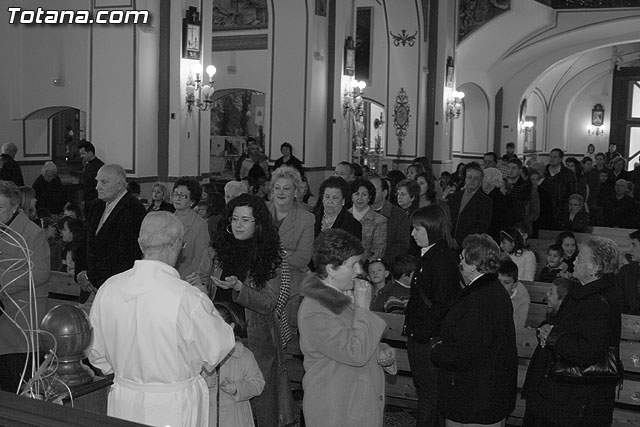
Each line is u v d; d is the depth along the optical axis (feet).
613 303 12.15
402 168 65.10
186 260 18.08
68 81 44.52
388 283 19.45
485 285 12.30
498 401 12.31
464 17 68.80
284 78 50.85
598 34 75.31
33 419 6.21
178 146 40.34
